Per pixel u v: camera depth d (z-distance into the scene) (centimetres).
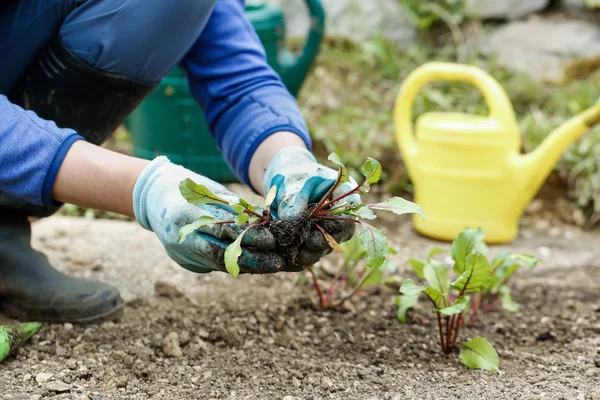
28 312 170
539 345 175
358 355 164
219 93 167
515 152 272
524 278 233
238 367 155
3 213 174
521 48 390
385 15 405
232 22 171
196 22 152
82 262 215
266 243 120
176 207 121
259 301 193
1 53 158
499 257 178
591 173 308
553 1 406
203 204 121
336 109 355
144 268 215
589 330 183
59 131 131
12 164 129
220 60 169
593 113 254
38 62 162
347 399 142
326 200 124
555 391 146
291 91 300
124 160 128
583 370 158
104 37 152
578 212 308
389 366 159
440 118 289
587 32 388
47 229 249
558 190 315
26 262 172
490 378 153
